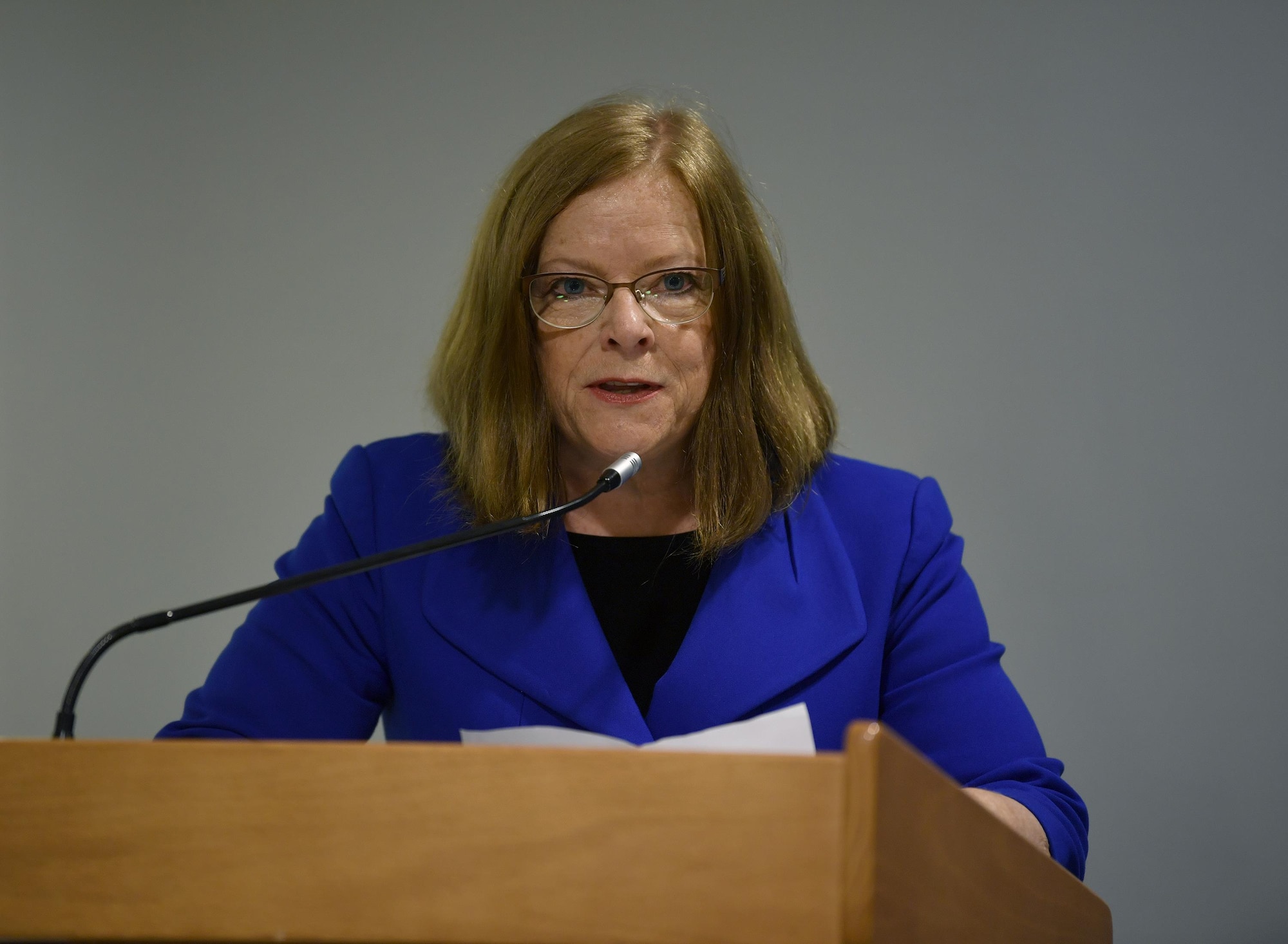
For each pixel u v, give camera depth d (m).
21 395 4.74
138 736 4.61
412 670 2.45
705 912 1.12
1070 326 4.43
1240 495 4.30
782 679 2.35
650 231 2.40
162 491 4.71
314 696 2.46
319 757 1.20
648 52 4.72
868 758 1.11
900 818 1.16
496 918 1.14
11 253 4.79
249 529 4.69
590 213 2.42
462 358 2.63
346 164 4.81
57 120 4.82
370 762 1.19
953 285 4.50
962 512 4.43
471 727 2.37
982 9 4.55
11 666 4.63
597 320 2.41
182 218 4.80
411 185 4.79
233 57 4.84
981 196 4.51
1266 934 4.14
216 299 4.78
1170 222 4.40
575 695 2.34
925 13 4.58
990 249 4.50
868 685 2.41
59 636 4.64
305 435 4.73
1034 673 4.33
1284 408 4.30
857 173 4.58
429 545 1.96
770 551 2.54
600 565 2.59
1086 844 2.22
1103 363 4.41
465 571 2.51
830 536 2.57
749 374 2.55
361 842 1.17
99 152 4.81
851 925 1.09
